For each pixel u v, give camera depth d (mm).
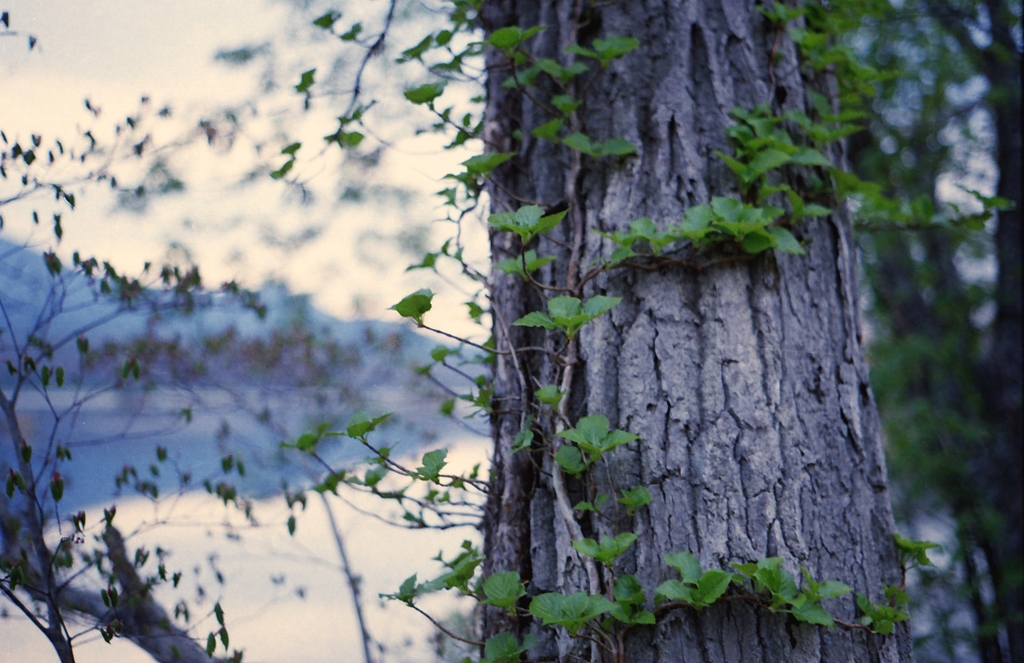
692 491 1510
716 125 1712
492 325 1930
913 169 5844
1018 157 5324
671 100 1719
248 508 2633
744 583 1453
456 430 3455
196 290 2662
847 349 1697
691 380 1563
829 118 1824
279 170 2102
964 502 5066
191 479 2580
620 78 1768
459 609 3400
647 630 1467
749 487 1502
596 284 1672
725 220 1487
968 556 4906
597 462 1554
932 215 2438
